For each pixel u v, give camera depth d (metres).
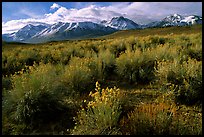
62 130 5.62
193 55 12.26
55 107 6.39
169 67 8.03
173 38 22.33
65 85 8.01
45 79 6.88
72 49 17.66
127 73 9.71
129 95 7.78
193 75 7.27
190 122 5.33
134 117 5.29
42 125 5.88
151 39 21.36
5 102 6.45
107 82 9.55
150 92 8.02
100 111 5.21
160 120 5.01
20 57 15.12
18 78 7.32
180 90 7.10
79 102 7.09
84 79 8.17
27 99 6.13
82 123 5.51
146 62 10.04
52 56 15.56
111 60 10.91
